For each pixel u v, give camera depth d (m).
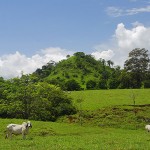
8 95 96.56
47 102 95.12
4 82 105.25
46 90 101.44
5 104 93.94
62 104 97.75
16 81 100.25
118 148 32.25
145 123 80.44
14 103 91.88
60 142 38.44
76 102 107.00
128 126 78.06
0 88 101.00
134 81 171.00
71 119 89.81
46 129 61.72
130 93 119.19
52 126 65.38
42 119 91.19
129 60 175.62
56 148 32.53
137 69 173.62
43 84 103.88
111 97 113.38
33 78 98.94
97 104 103.62
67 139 42.31
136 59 174.88
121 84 174.12
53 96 100.50
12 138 44.09
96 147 33.16
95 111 93.94
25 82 98.31
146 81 167.75
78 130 64.56
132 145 34.62
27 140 40.56
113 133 59.53
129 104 100.81
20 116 92.00
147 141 39.50
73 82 173.12
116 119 84.31
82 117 89.38
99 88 179.12
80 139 42.41
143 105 97.00
